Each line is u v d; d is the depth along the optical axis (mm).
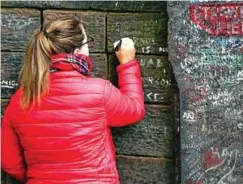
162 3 2850
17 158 2861
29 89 2598
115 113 2656
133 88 2791
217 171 2805
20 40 2990
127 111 2688
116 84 2938
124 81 2803
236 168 2785
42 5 2955
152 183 2973
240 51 2709
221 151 2789
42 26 2760
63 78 2592
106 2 2902
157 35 2873
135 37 2896
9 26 2990
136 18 2885
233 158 2783
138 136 2953
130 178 2986
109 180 2645
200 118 2787
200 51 2744
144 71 2904
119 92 2680
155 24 2871
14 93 3000
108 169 2645
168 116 2914
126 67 2814
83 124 2586
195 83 2771
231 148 2779
